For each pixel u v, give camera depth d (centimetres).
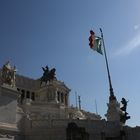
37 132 3947
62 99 10662
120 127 4138
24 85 10750
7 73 3900
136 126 3962
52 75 10569
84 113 9400
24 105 7450
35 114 7425
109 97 4594
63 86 10769
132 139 3906
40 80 11062
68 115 8138
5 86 3697
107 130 4012
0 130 3381
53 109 7988
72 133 3800
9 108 3678
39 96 10675
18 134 3716
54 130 3906
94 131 3903
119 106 4528
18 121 3966
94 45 4931
